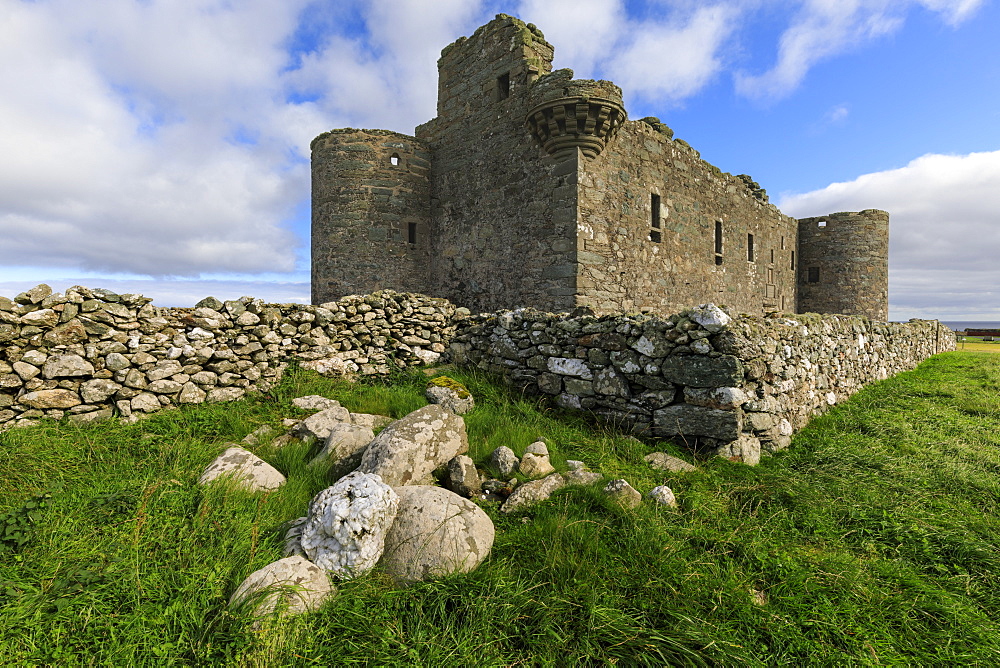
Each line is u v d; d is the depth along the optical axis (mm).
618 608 2541
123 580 2416
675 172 12125
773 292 17859
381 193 11820
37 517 2820
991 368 11234
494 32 10875
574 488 3818
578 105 8852
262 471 3723
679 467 4648
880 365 10008
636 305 10664
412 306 7816
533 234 9984
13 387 4539
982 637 2461
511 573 2797
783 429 5590
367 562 2785
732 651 2250
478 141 11359
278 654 2096
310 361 6598
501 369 7230
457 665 2131
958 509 3955
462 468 3871
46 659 1977
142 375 5156
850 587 2832
